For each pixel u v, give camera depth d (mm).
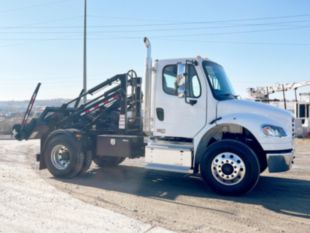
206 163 6199
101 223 4305
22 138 8555
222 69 7320
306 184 7137
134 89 7840
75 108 8508
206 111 6457
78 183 6922
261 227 4426
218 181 6113
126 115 7625
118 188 6535
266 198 5957
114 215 4664
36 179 7047
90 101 8180
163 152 6613
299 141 18797
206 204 5500
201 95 6492
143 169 8789
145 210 5031
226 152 6055
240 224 4520
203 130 6441
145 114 6992
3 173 7445
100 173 8172
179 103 6652
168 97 6754
